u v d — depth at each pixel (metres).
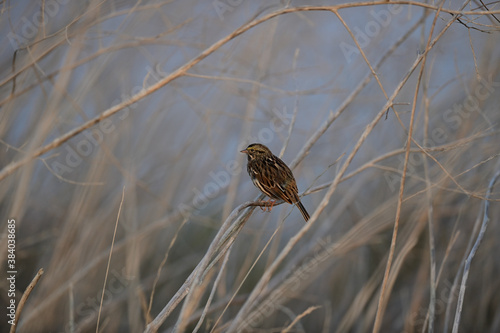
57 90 9.60
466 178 12.38
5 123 9.99
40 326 10.95
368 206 13.76
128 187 11.61
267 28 12.01
